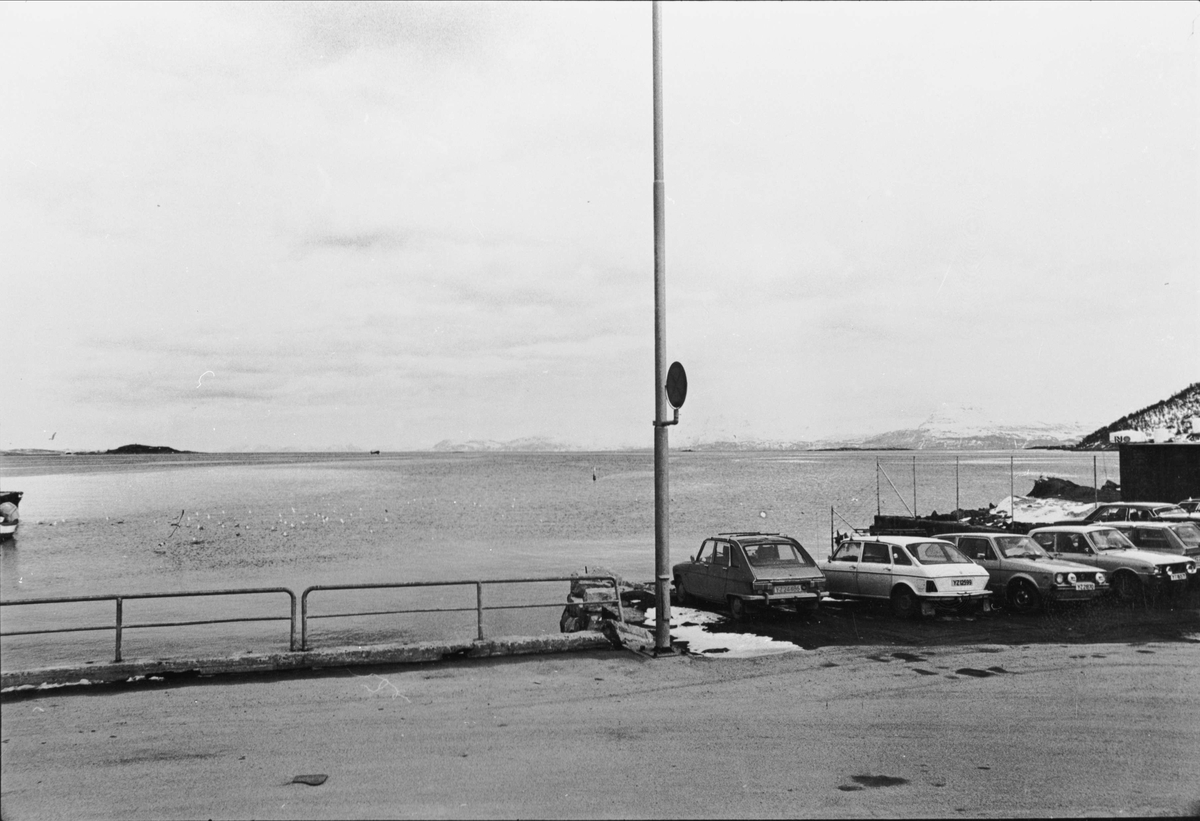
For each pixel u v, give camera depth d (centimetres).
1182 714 876
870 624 1490
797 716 873
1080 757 738
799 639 1338
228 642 1880
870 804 627
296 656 1092
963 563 1581
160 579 3578
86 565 4228
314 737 800
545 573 3225
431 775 694
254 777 690
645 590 1811
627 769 708
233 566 3988
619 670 1092
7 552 4972
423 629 2012
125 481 15462
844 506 7456
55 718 864
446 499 9525
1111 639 1338
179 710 894
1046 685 1011
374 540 5181
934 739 792
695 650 1235
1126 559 1742
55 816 612
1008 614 1598
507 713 885
